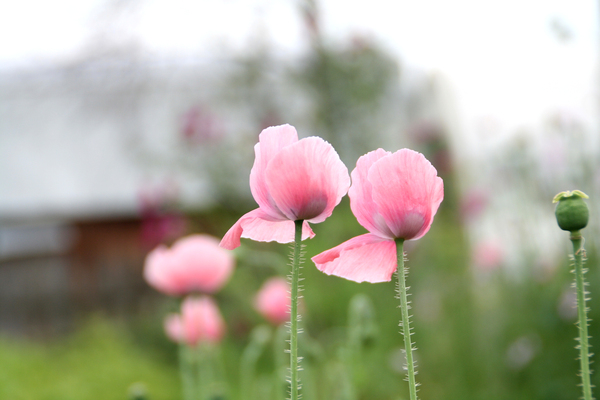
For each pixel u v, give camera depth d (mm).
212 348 2848
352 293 5793
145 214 7324
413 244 6184
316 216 1162
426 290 5656
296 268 1096
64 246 13898
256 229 1263
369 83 9383
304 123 9688
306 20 9188
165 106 11867
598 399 3801
